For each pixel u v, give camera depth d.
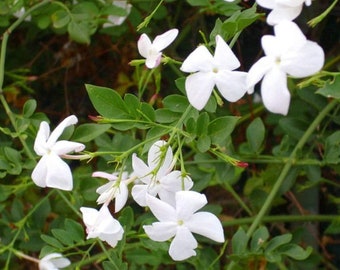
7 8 0.55
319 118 0.49
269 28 0.56
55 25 0.54
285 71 0.32
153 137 0.38
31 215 0.53
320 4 0.54
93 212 0.38
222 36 0.39
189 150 0.59
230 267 0.46
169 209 0.36
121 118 0.39
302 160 0.49
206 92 0.35
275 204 0.59
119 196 0.38
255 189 0.53
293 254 0.46
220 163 0.50
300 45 0.32
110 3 0.54
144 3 0.56
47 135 0.41
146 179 0.38
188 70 0.35
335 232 0.53
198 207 0.36
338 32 0.56
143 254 0.51
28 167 0.48
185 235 0.36
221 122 0.39
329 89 0.36
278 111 0.32
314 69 0.32
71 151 0.39
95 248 0.59
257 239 0.46
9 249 0.49
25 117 0.49
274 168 0.55
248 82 0.33
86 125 0.44
